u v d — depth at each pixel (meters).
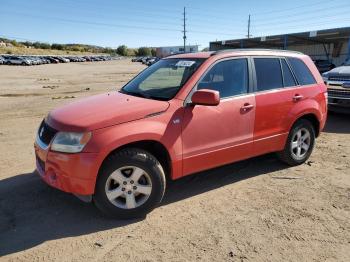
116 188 3.91
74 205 4.34
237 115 4.63
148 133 3.88
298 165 5.69
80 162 3.65
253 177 5.21
